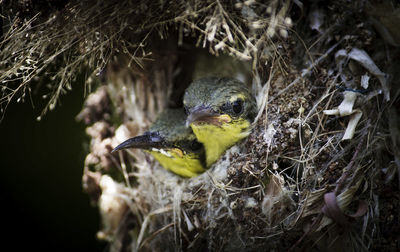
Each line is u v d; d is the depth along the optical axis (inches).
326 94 45.0
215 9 44.9
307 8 45.3
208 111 45.7
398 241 44.8
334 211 44.6
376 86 44.9
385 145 44.8
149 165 46.7
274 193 45.1
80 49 45.1
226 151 46.0
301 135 45.1
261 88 45.7
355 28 45.0
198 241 45.7
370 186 44.8
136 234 46.4
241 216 45.3
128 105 46.8
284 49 45.2
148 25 45.2
